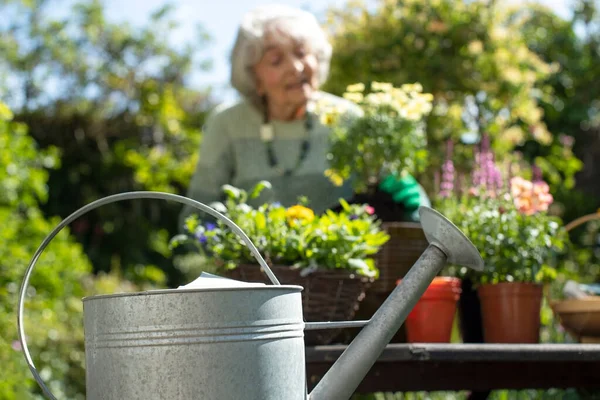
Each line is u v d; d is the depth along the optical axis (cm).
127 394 114
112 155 903
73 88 900
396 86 603
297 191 259
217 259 187
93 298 120
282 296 120
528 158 783
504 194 221
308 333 182
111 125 916
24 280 129
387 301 134
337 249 184
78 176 897
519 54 621
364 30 619
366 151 217
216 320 114
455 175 247
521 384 202
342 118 229
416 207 214
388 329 132
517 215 216
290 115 261
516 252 209
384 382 183
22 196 564
